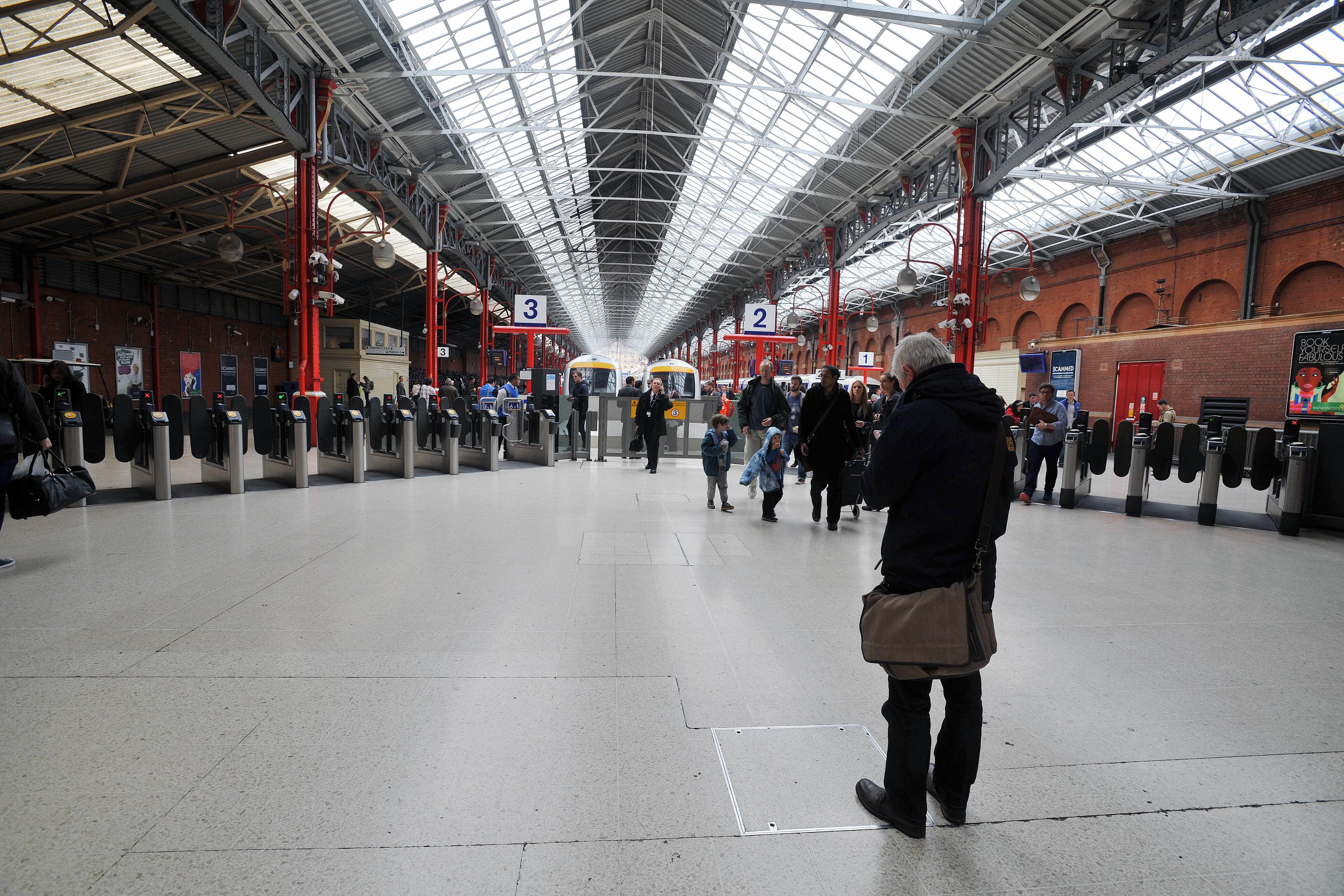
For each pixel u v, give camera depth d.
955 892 1.89
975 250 15.07
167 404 8.06
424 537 6.20
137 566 5.04
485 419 11.89
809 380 31.02
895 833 2.15
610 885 1.88
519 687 3.10
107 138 12.32
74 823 2.08
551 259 35.28
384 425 10.99
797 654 3.57
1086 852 2.08
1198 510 7.97
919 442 2.06
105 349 20.42
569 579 4.91
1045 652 3.71
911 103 14.54
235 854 1.96
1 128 11.10
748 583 4.90
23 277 17.47
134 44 9.68
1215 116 15.40
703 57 16.81
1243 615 4.41
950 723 2.20
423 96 14.14
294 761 2.45
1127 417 18.08
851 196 21.22
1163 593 4.89
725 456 7.89
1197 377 16.19
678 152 23.64
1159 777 2.50
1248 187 17.86
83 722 2.70
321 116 12.25
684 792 2.32
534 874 1.91
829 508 6.88
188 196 16.48
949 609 1.97
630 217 33.53
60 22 9.10
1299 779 2.50
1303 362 13.92
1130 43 10.59
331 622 3.89
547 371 17.22
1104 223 22.30
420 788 2.31
